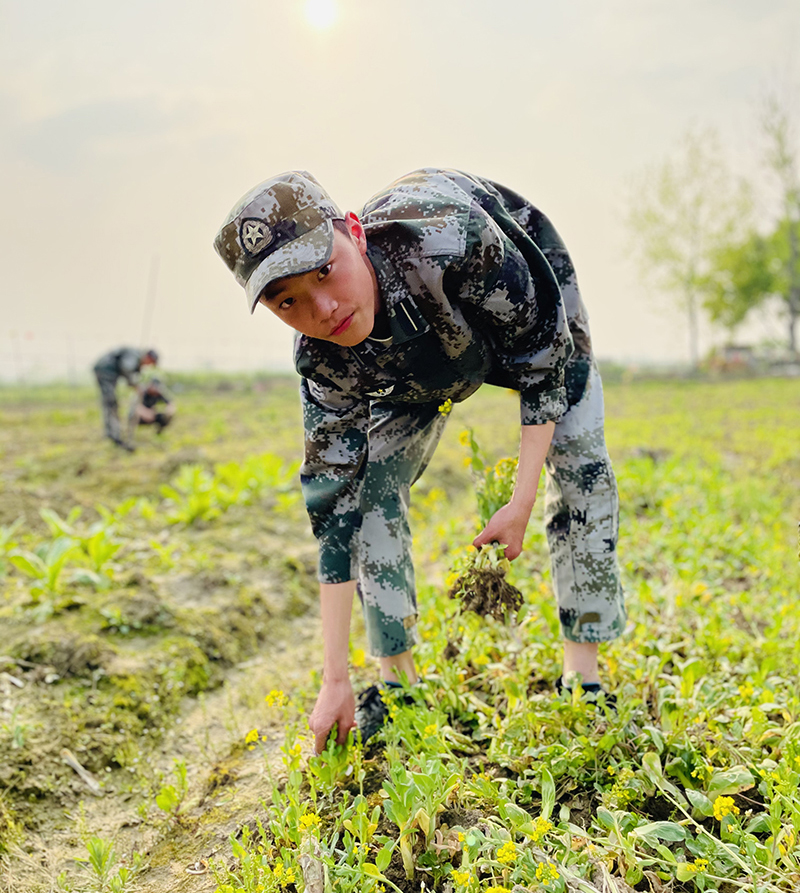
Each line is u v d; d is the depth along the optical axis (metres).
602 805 1.97
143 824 2.36
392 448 2.25
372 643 2.34
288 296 1.58
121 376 9.97
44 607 3.60
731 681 2.59
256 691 3.20
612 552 2.29
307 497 2.14
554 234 2.13
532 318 1.90
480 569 2.05
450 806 2.01
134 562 4.52
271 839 2.06
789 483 7.07
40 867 2.18
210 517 5.65
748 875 1.75
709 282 34.84
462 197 1.83
